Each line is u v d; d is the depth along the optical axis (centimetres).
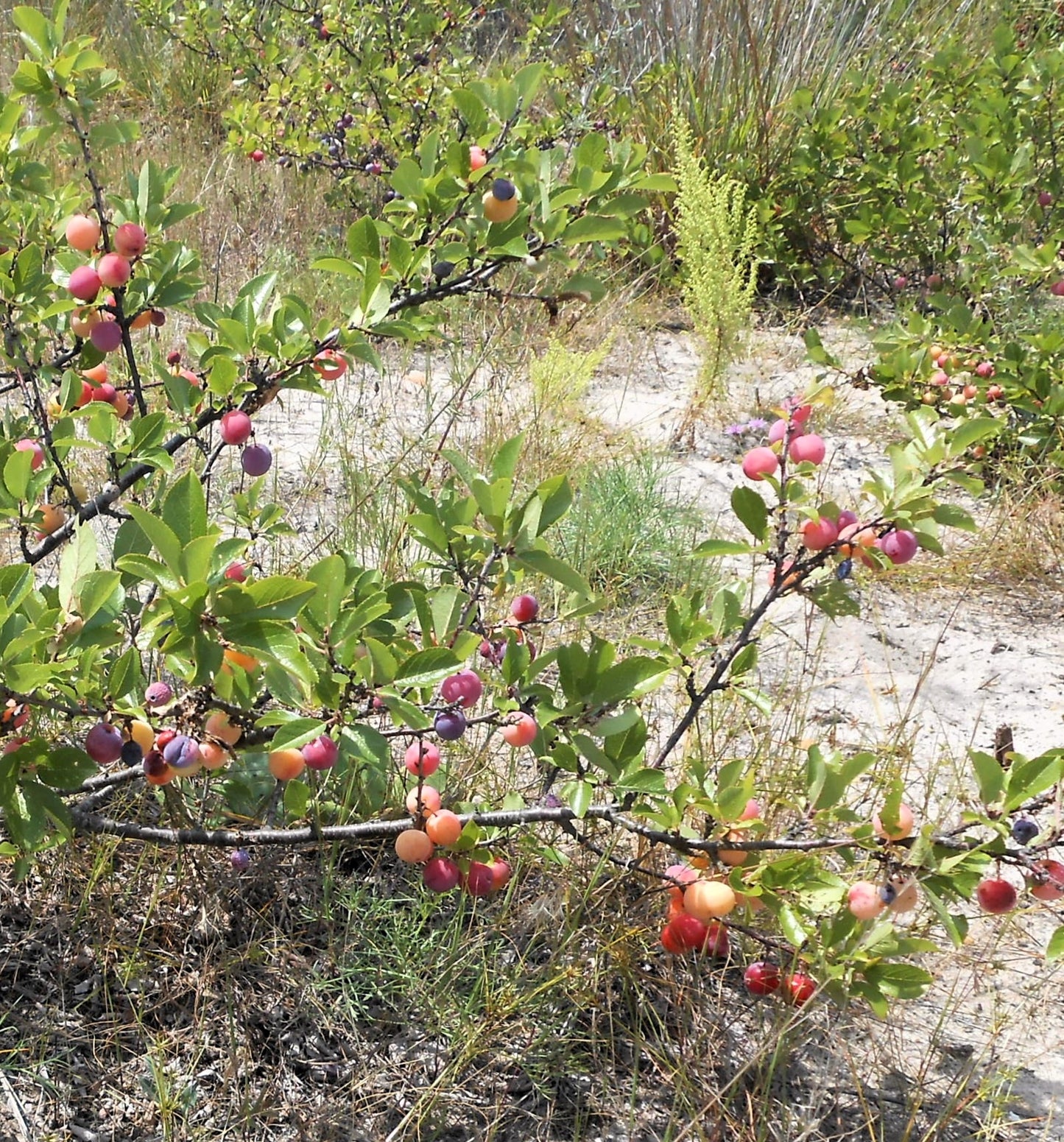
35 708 75
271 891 89
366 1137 76
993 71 228
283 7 237
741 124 242
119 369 142
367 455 150
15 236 96
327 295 188
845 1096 80
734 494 81
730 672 84
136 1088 77
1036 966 92
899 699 120
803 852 85
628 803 79
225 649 64
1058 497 154
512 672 76
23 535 82
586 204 93
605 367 195
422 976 84
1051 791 81
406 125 213
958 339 167
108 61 293
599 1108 79
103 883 87
